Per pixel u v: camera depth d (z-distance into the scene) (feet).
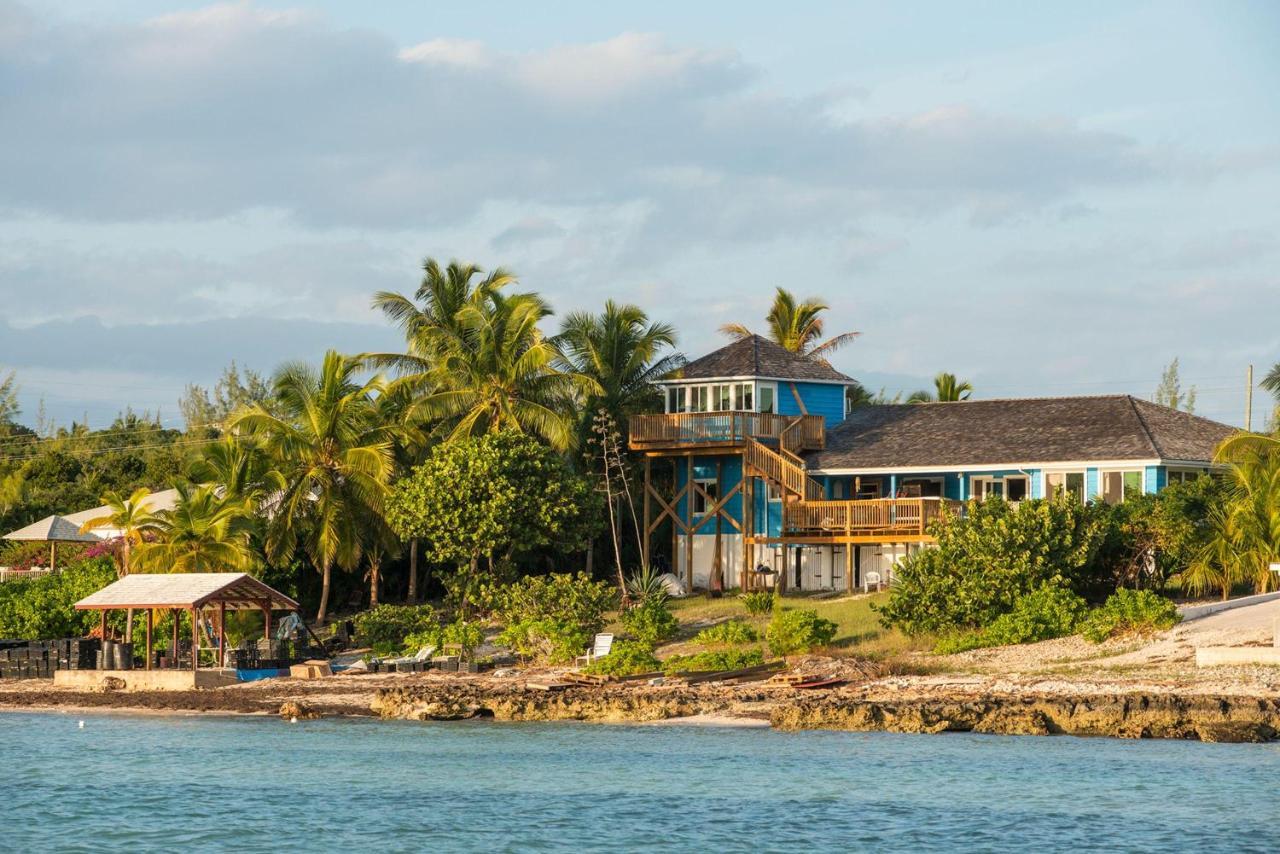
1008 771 193.77
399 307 397.60
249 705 272.72
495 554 358.64
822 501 348.18
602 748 219.41
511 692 264.72
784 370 390.01
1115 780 186.70
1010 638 266.57
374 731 242.17
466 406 382.01
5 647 326.44
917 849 157.69
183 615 344.69
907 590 282.36
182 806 184.75
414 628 324.39
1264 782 183.93
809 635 274.57
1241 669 234.58
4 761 217.36
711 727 236.63
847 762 203.21
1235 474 290.56
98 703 281.95
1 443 634.02
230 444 362.94
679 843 162.50
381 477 359.05
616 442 399.85
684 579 387.14
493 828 171.01
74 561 399.85
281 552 364.38
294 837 168.76
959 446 356.18
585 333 408.26
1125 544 285.23
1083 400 364.38
